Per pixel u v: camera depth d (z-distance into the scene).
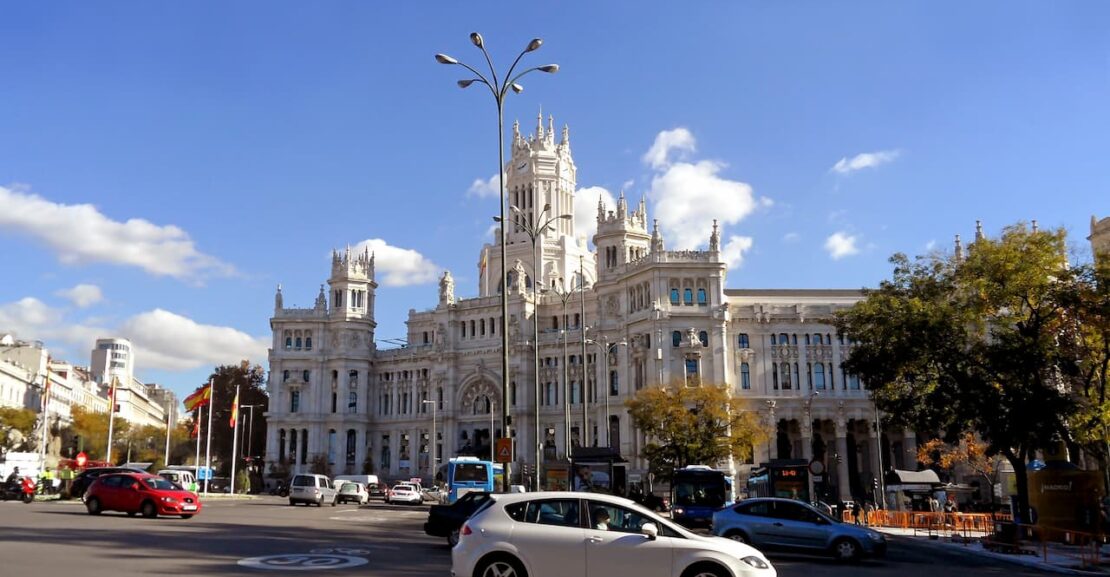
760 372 120.31
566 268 159.50
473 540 21.41
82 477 75.25
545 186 167.25
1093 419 50.81
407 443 154.75
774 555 38.97
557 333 139.12
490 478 79.50
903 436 119.19
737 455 94.38
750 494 76.75
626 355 125.12
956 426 52.97
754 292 126.25
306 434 155.75
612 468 74.19
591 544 21.02
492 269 164.25
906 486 86.38
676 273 121.62
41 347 182.25
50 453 160.38
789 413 118.56
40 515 47.94
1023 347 49.97
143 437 197.00
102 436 175.25
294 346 159.50
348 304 159.75
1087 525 48.53
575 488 73.38
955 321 51.72
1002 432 50.12
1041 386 49.91
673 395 98.19
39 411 166.75
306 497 83.19
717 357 118.38
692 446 92.19
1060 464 50.59
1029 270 51.19
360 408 156.38
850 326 57.50
